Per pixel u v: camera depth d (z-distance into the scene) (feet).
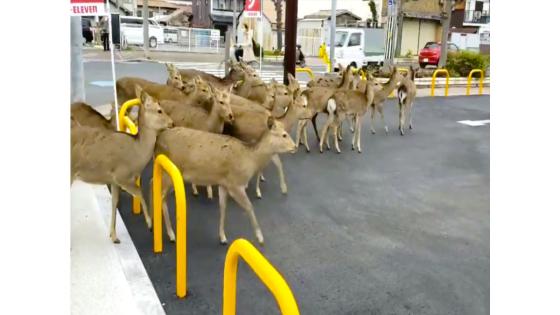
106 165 13.12
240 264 13.19
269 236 15.24
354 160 25.14
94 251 13.12
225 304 8.04
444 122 37.45
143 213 16.10
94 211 15.83
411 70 34.19
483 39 97.40
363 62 74.28
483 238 15.69
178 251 11.16
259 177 18.98
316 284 12.46
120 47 91.30
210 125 18.98
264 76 60.13
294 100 20.12
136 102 18.89
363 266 13.53
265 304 11.40
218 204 17.75
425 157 26.40
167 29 107.76
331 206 18.20
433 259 14.11
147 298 11.08
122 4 152.56
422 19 111.86
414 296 12.08
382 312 11.35
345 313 11.25
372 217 17.26
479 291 12.39
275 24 143.33
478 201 19.34
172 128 14.23
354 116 27.96
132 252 13.21
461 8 123.34
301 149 26.99
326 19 113.39
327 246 14.73
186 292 11.61
